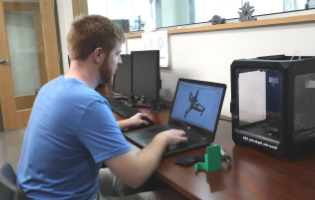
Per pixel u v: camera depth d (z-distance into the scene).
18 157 2.76
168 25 2.24
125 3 2.86
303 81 0.99
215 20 1.67
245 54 1.52
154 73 1.85
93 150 0.84
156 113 1.82
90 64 0.97
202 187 0.84
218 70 1.71
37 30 3.85
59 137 0.85
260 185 0.84
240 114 1.17
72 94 0.86
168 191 1.15
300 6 1.31
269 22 1.33
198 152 1.12
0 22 3.48
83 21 0.96
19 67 3.80
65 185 0.87
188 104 1.41
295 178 0.87
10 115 3.71
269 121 1.05
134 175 0.88
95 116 0.84
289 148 0.98
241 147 1.17
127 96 2.36
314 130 1.06
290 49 1.30
